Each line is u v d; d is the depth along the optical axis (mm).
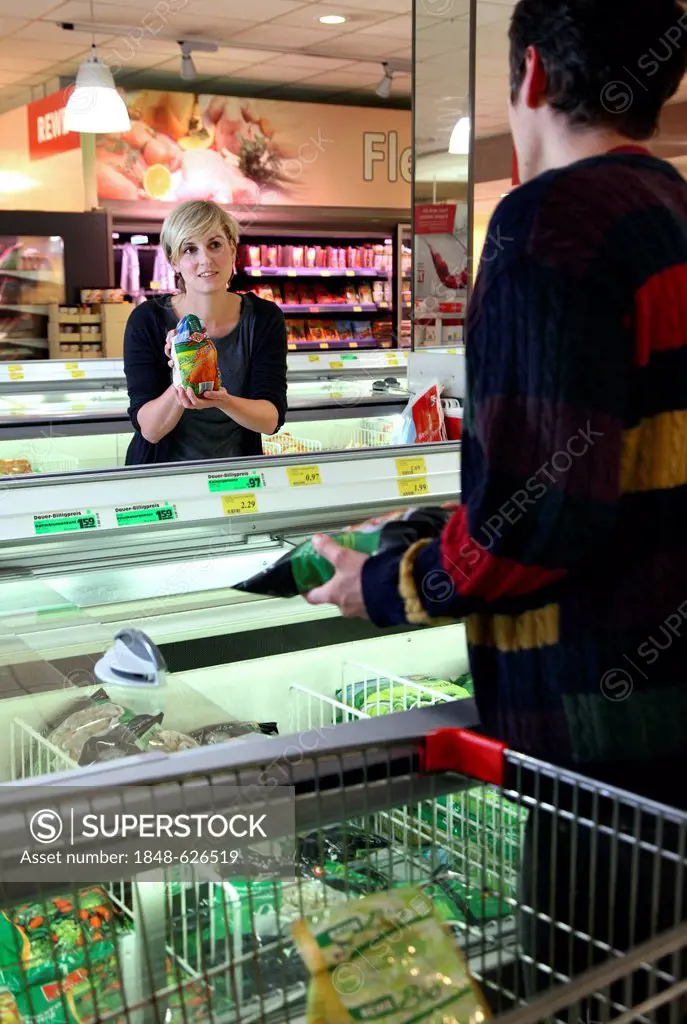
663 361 1020
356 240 11766
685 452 1053
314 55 9594
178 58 9820
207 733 1550
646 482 1046
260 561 2205
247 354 2904
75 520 2150
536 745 1069
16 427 4273
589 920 986
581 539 974
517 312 961
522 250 970
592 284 953
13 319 9305
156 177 10273
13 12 8055
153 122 10164
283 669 2145
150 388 2848
